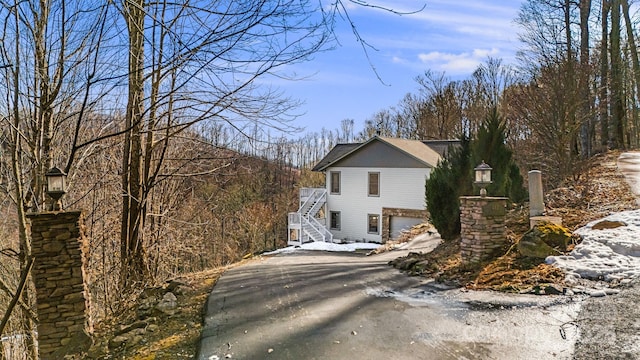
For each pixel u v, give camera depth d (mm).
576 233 6867
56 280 5227
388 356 4023
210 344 4512
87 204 10047
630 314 4395
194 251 14422
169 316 5629
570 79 11328
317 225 22344
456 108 34906
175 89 6418
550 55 13219
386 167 21391
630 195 8930
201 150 10484
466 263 7062
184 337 4844
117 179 9734
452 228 9969
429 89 36312
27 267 4973
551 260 6180
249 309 5738
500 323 4629
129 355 4477
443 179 10086
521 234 7383
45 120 6676
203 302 6211
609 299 4863
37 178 6594
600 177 11477
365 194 22172
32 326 7168
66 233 5270
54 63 5969
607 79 15055
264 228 26188
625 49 19500
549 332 4281
